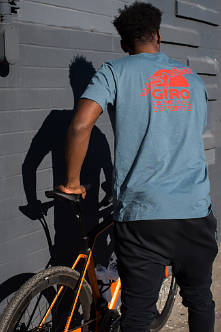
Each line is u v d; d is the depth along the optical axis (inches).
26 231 89.6
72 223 100.6
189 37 132.5
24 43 83.5
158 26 74.7
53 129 92.6
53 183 94.5
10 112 82.7
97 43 100.4
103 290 87.4
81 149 66.1
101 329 84.1
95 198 106.0
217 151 156.3
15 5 77.9
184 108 69.1
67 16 92.0
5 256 86.0
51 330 90.0
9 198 85.0
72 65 94.8
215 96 150.4
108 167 108.7
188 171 69.0
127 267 69.8
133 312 70.5
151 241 67.6
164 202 65.7
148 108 67.1
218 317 111.3
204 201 69.5
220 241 160.4
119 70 68.1
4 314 69.8
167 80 69.3
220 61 155.8
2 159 82.5
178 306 116.5
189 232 68.2
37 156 89.7
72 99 96.2
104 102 66.6
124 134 68.0
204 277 73.7
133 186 67.0
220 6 152.0
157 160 67.0
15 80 82.8
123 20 73.6
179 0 126.6
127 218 68.0
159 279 71.0
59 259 98.6
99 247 108.9
